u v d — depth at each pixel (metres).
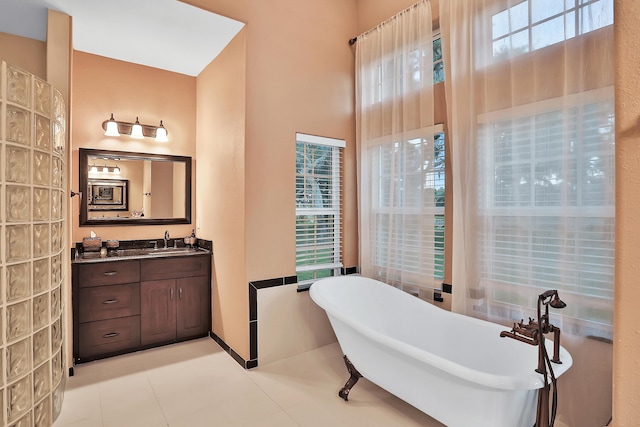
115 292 2.88
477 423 1.57
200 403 2.22
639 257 0.65
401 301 2.60
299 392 2.36
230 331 2.95
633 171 0.66
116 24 2.67
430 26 2.57
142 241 3.47
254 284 2.72
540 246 1.98
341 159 3.31
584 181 1.80
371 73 3.09
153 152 3.53
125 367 2.71
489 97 2.18
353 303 2.83
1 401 1.69
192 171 3.73
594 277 1.78
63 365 2.30
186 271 3.22
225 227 3.01
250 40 2.71
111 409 2.15
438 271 2.66
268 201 2.80
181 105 3.69
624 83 0.68
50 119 2.05
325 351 3.03
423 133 2.61
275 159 2.84
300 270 3.00
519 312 2.07
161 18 2.60
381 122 2.99
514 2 2.06
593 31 1.76
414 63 2.70
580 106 1.80
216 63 3.23
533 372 1.62
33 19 2.55
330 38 3.21
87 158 3.20
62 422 2.02
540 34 1.96
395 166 2.85
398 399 2.28
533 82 1.99
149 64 3.45
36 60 2.77
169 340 3.14
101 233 3.28
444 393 1.67
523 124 2.03
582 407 1.84
